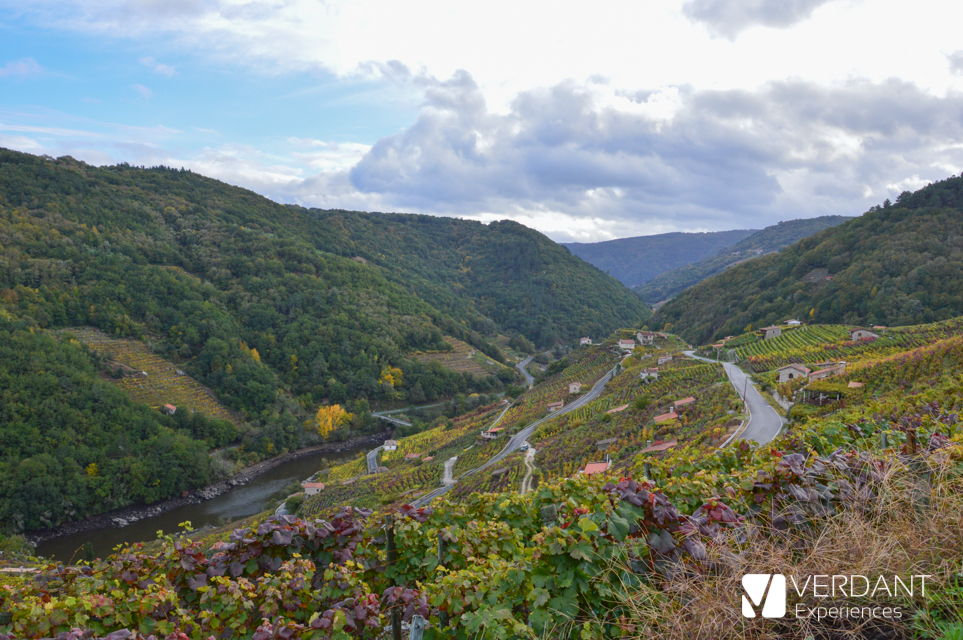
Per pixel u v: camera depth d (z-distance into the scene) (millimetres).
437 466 59969
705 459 6219
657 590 3367
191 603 4449
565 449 47938
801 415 35625
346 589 4324
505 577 3756
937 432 6363
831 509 3906
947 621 2748
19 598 3838
